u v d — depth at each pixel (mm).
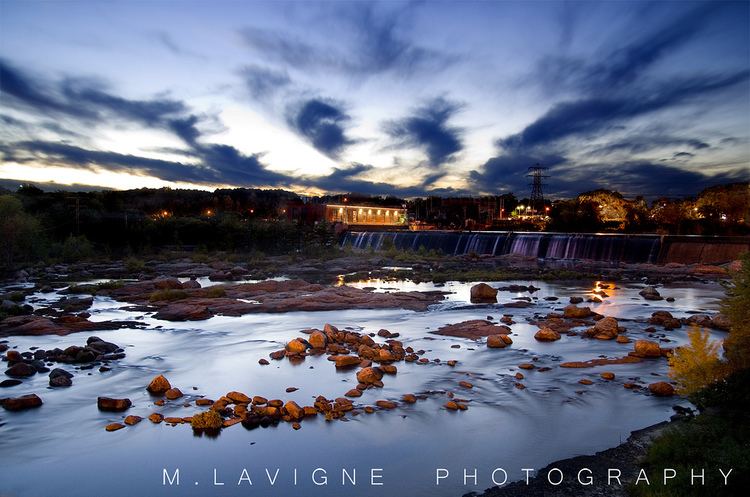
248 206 169875
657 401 11422
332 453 8945
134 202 136250
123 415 10781
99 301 27625
